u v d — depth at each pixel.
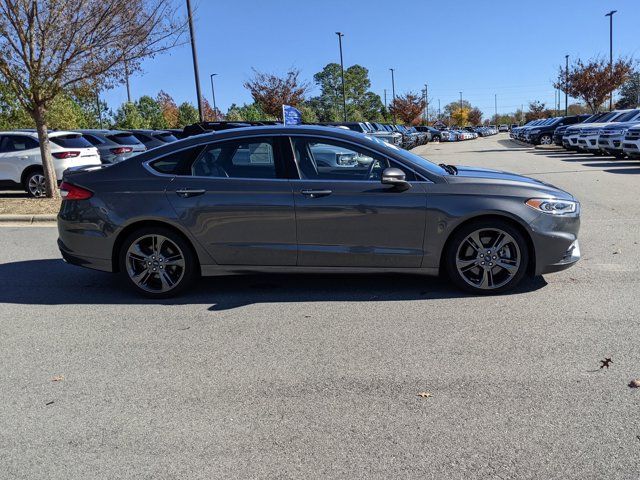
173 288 5.49
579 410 3.21
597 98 37.78
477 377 3.65
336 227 5.16
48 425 3.26
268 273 5.36
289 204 5.17
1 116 29.70
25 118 29.62
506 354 3.98
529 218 5.05
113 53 11.50
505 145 38.09
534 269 5.22
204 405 3.43
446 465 2.76
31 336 4.64
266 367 3.92
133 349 4.32
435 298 5.23
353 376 3.73
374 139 5.51
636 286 5.43
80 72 11.52
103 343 4.45
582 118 32.12
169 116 57.38
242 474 2.75
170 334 4.60
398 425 3.13
